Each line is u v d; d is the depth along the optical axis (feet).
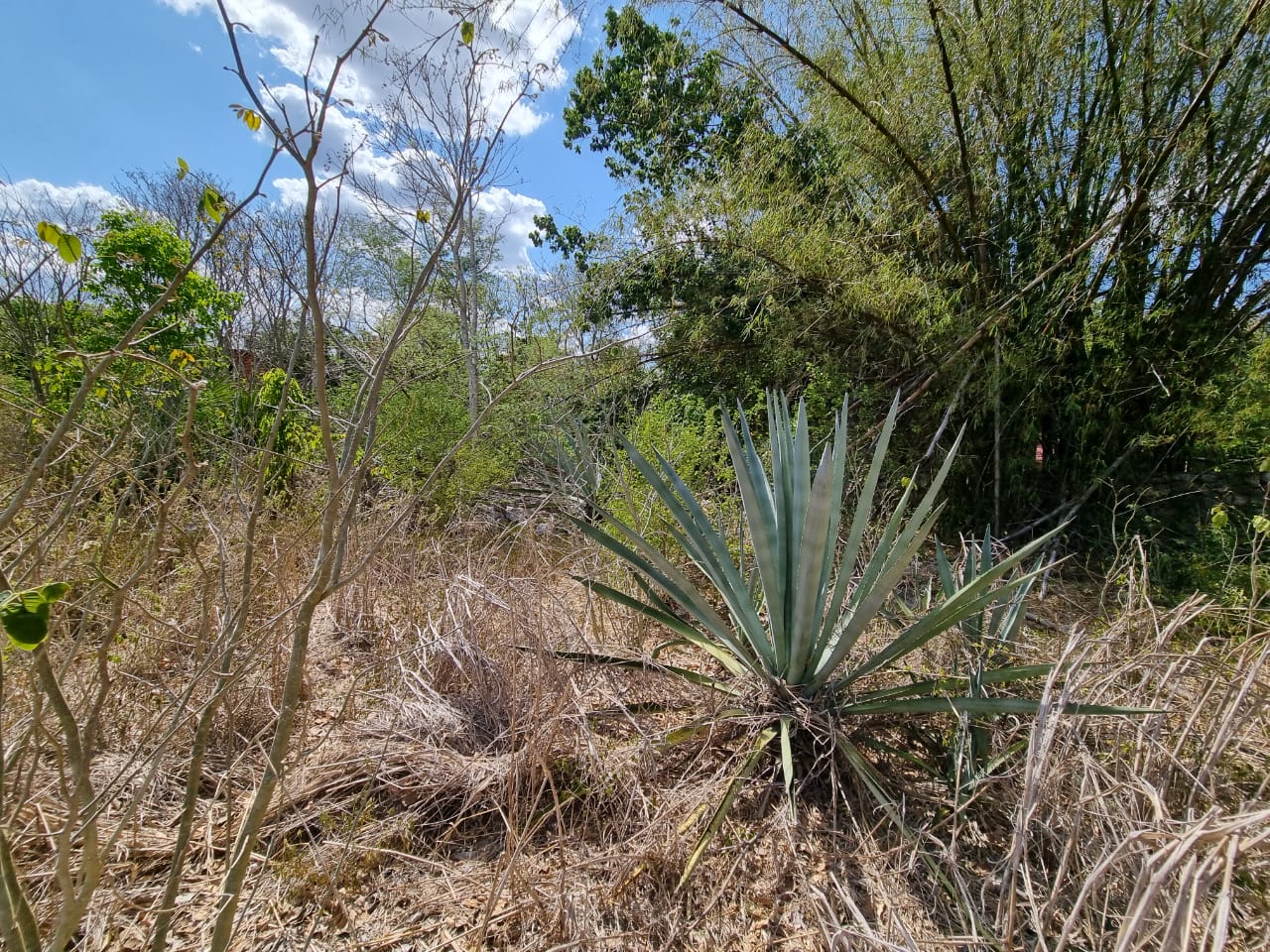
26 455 6.56
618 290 25.67
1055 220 17.42
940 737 8.34
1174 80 15.52
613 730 8.74
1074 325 17.74
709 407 23.35
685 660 10.95
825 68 17.56
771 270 19.76
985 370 17.15
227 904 4.83
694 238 22.25
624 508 15.20
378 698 9.25
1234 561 13.89
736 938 6.02
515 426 23.07
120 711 7.82
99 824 6.59
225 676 5.12
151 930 5.75
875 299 17.12
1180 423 16.28
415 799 7.49
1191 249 16.46
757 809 7.46
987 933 5.73
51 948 3.90
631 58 30.91
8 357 11.73
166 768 7.48
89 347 16.72
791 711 7.73
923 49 16.79
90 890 4.14
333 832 6.99
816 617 7.86
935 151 17.33
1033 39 15.98
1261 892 5.54
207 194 4.30
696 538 8.71
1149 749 6.22
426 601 11.24
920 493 18.84
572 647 10.06
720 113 23.03
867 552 12.75
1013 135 16.98
